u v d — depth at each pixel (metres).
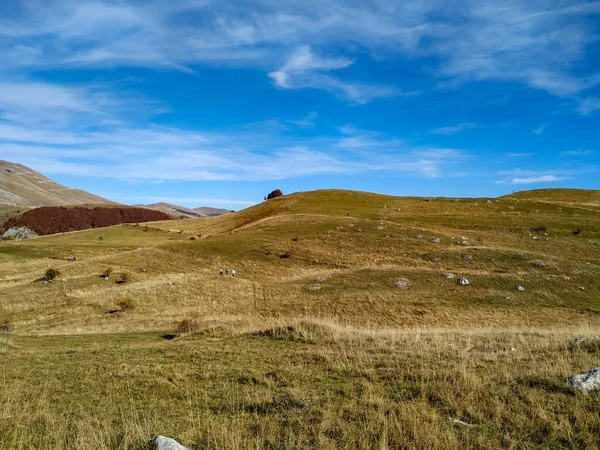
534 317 32.62
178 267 50.44
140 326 29.28
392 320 32.09
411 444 5.82
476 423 6.68
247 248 57.53
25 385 10.34
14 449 6.35
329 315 33.47
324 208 86.44
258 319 29.83
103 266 47.97
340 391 8.81
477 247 52.75
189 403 8.46
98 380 10.70
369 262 50.53
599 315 33.22
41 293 37.06
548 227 66.06
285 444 6.06
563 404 7.14
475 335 16.05
